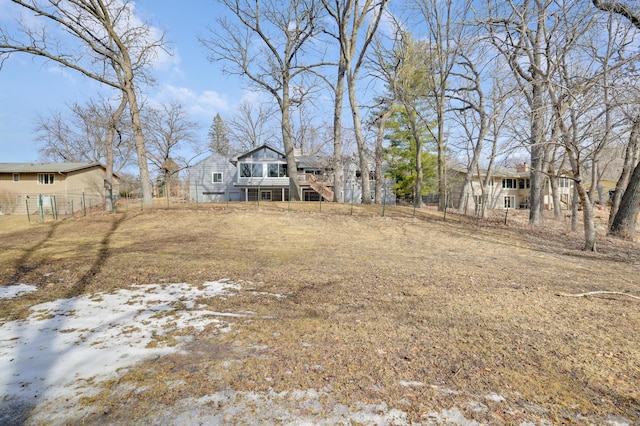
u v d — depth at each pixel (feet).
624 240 38.45
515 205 118.62
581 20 27.22
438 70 60.08
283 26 67.00
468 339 11.07
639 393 8.03
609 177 104.58
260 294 16.14
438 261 24.97
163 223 41.93
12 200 91.04
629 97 26.76
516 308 14.35
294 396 7.78
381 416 7.07
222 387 8.14
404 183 93.76
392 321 12.66
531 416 7.09
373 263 23.61
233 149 151.12
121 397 7.77
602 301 15.66
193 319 12.86
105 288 17.19
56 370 9.05
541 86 31.83
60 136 120.47
